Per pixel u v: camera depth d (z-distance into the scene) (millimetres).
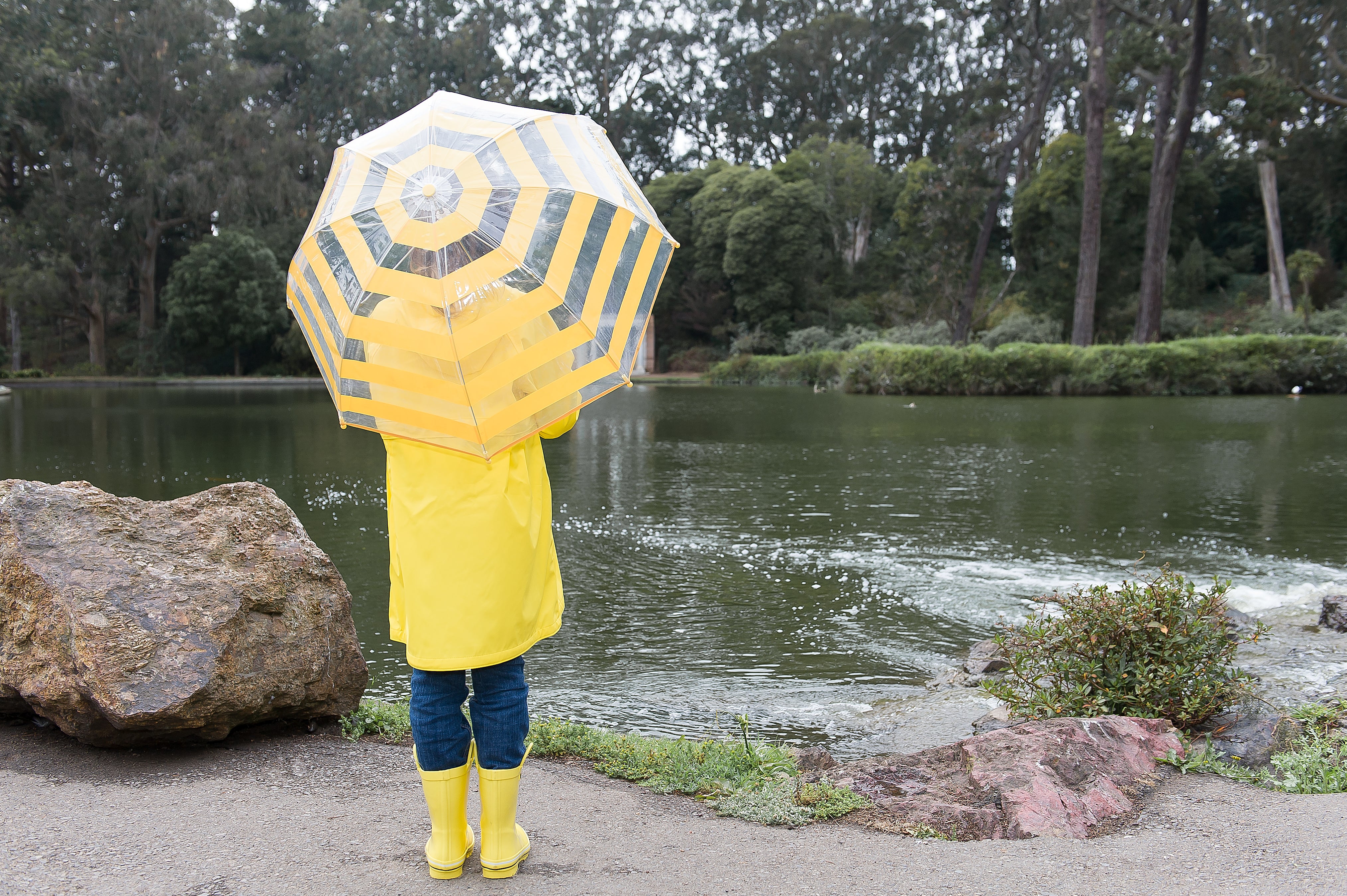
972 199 47594
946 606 6766
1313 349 33094
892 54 71000
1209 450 16297
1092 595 4344
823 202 60406
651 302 2348
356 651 3988
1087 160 40344
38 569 3428
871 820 2885
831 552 8531
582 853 2625
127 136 48625
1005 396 34344
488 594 2320
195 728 3402
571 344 2195
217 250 51406
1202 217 57156
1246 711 4066
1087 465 14586
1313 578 7508
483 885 2391
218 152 52531
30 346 58344
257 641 3586
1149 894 2309
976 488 12273
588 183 2303
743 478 13281
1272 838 2666
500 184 2188
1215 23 45656
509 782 2432
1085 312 40625
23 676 3428
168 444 17844
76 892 2324
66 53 49031
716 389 43781
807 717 4688
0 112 45875
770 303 58906
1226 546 8695
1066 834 2744
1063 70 57250
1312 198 55781
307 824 2818
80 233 48438
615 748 3641
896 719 4625
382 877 2441
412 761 3453
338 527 9531
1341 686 4828
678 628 6281
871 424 22500
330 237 2199
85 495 3676
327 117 61500
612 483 12836
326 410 28281
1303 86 42000
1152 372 33875
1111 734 3414
